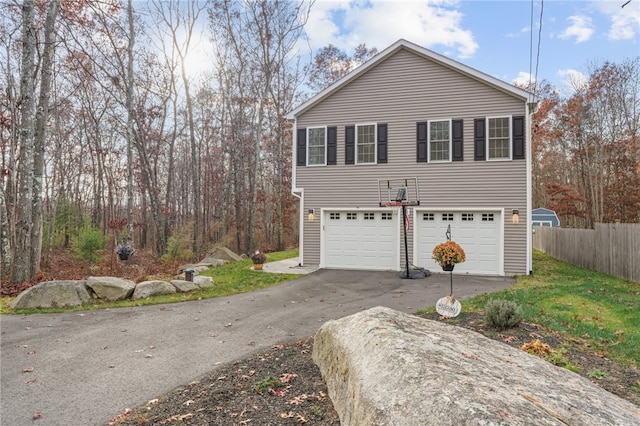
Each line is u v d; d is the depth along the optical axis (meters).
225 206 25.86
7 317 7.32
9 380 4.34
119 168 26.02
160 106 21.83
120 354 5.23
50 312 7.73
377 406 2.30
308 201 14.19
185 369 4.63
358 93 13.80
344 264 13.76
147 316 7.43
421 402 2.10
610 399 2.77
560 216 30.72
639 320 6.07
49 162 23.06
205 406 3.52
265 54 20.97
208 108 27.22
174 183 31.33
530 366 3.11
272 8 20.94
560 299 7.68
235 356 5.08
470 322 5.87
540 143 31.38
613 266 11.52
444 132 12.91
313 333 6.14
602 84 26.92
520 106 12.20
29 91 10.22
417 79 13.20
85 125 21.86
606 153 27.27
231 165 24.62
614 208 26.88
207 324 6.82
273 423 3.15
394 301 8.41
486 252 12.41
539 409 2.12
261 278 11.78
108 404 3.72
